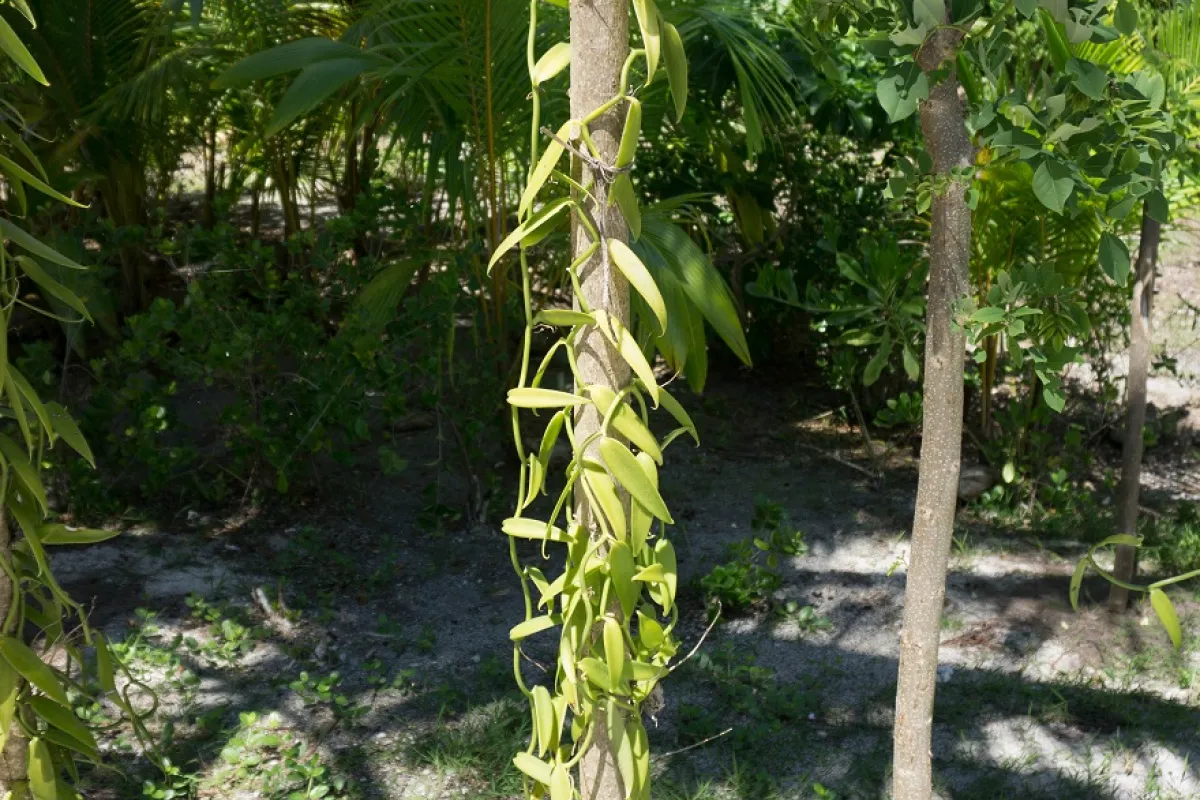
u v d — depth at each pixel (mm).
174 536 5012
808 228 6832
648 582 1936
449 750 3656
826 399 7086
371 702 3941
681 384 7191
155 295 7504
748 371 7438
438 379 5223
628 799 1981
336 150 7770
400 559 4992
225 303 5242
